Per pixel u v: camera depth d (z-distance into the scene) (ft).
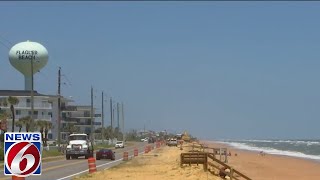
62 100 454.40
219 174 102.42
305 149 463.42
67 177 102.73
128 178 96.02
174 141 382.63
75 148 190.49
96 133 566.77
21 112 398.42
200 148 272.92
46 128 367.04
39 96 410.11
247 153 339.57
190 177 94.99
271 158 271.28
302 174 161.07
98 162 167.43
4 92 399.44
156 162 156.25
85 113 523.70
